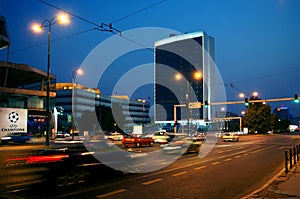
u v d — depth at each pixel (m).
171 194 8.66
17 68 44.00
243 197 8.30
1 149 26.38
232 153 23.17
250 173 12.77
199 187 9.73
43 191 8.84
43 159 10.16
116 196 8.29
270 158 19.25
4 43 49.28
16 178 10.70
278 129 127.25
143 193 8.71
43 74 49.34
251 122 88.25
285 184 9.91
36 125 44.38
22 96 47.31
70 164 10.32
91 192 8.76
